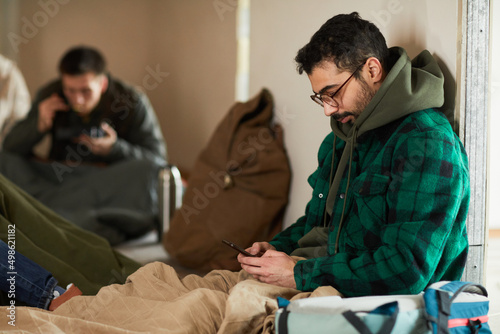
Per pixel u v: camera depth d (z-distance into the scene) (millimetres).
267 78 3111
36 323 1488
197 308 1518
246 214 3027
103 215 3785
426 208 1455
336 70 1585
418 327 1289
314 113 2672
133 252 3635
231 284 1765
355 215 1644
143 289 1695
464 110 1737
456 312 1326
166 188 3820
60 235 2250
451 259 1564
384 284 1451
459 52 1716
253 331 1443
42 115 4516
